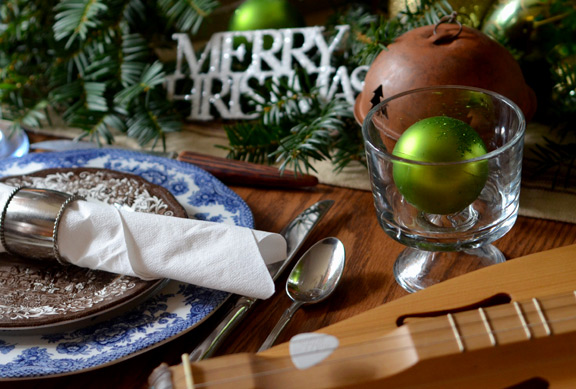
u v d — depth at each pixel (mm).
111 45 818
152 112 808
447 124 540
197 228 586
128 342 532
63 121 877
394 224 572
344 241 654
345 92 770
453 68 622
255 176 724
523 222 656
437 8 724
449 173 522
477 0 718
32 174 689
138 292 557
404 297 538
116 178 681
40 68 875
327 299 592
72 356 522
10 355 525
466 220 570
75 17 774
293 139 717
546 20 703
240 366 457
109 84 819
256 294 558
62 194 604
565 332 463
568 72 701
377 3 869
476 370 467
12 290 583
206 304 561
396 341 470
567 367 471
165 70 857
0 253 623
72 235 585
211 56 825
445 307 528
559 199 676
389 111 610
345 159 738
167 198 651
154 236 582
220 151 802
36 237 586
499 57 634
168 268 569
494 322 472
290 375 459
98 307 541
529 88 686
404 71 633
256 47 808
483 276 548
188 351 554
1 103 836
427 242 557
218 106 824
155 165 724
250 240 576
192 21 777
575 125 735
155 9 844
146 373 540
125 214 592
